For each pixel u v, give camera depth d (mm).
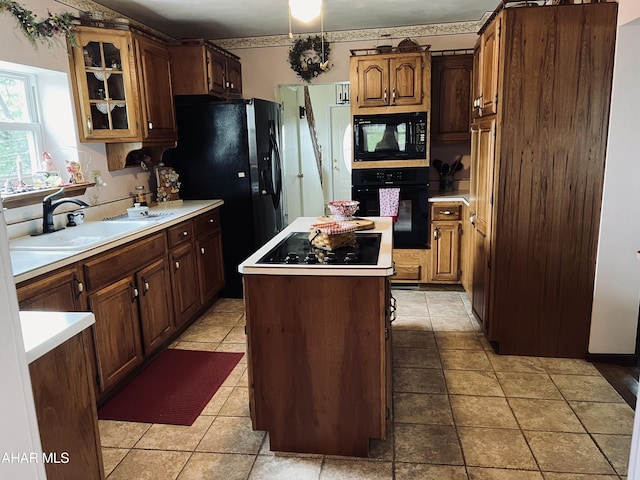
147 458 2135
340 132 6902
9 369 842
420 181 4250
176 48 3990
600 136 2707
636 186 2725
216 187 4230
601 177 2752
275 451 2146
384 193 3777
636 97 2633
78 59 3084
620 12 2543
